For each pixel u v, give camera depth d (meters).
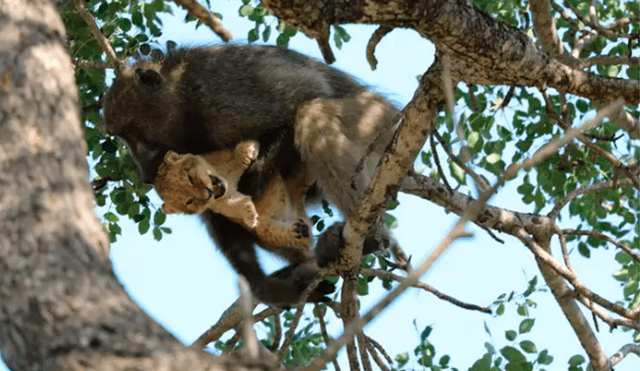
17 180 4.98
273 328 13.27
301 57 13.88
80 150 5.28
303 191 12.70
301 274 12.06
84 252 4.79
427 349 11.59
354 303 10.99
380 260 12.79
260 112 12.97
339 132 12.38
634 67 13.64
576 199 13.80
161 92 12.95
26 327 4.45
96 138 12.55
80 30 11.90
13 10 5.58
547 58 9.24
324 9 7.29
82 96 12.75
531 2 10.54
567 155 13.05
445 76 5.33
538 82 9.35
